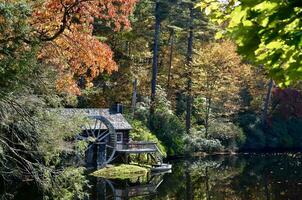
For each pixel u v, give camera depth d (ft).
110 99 108.27
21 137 40.50
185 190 63.62
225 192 62.03
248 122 130.62
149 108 104.47
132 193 61.05
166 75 128.67
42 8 33.14
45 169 39.09
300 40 8.91
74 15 34.37
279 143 131.85
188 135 107.96
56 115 40.50
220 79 113.39
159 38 125.08
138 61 115.14
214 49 113.09
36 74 35.55
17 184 53.93
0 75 30.96
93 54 36.70
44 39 33.63
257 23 9.65
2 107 34.96
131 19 95.09
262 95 136.98
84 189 62.64
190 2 109.91
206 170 83.56
